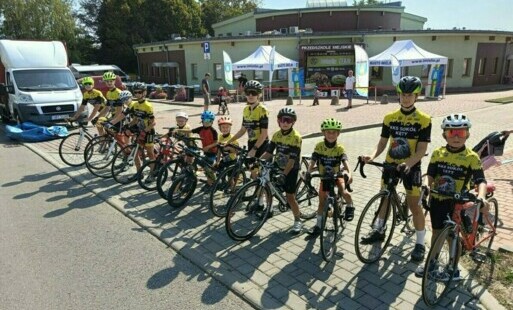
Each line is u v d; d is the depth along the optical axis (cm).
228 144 579
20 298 374
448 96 2295
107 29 4003
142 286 392
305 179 517
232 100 2202
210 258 442
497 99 2047
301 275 403
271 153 500
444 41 2658
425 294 340
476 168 361
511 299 349
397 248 451
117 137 762
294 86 2350
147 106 687
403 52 2125
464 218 364
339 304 353
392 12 3016
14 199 643
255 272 411
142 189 682
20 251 466
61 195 662
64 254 458
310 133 1136
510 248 427
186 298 372
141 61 3481
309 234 488
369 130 1239
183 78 2941
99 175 755
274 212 569
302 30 2789
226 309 355
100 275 413
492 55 2947
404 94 394
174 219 553
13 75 1288
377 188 672
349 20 2886
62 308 359
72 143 886
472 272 392
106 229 527
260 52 2259
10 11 3134
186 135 638
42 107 1240
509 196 604
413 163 395
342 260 430
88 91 855
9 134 1136
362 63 1992
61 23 3356
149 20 4041
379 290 373
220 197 589
